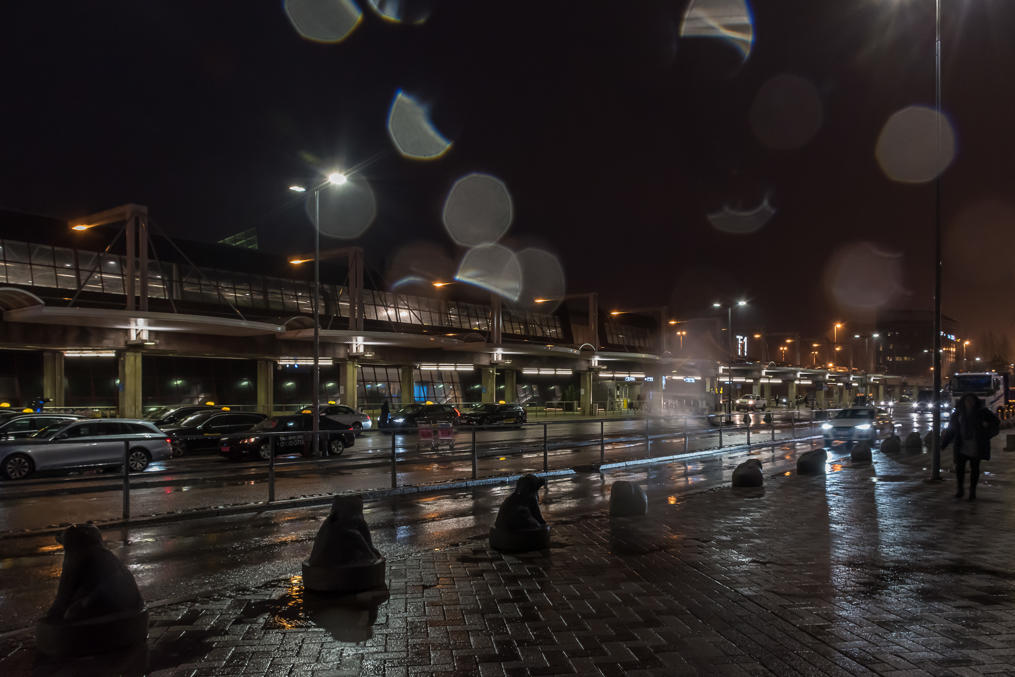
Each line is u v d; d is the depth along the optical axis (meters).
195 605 5.96
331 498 13.59
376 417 50.25
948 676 4.32
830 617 5.50
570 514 11.76
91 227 38.09
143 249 36.75
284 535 10.32
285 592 6.38
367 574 6.38
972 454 12.01
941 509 11.14
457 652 4.82
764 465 20.83
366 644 4.99
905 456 22.83
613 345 83.06
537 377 66.69
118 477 11.20
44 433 19.94
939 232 15.66
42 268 39.06
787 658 4.64
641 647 4.88
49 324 34.62
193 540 9.95
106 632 4.86
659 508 11.39
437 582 6.66
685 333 100.06
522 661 4.64
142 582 7.59
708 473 18.55
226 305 46.97
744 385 107.31
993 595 6.10
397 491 14.58
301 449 22.88
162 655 4.81
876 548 8.10
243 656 4.77
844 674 4.37
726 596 6.12
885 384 150.25
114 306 41.28
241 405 44.50
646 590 6.33
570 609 5.78
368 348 48.97
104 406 39.25
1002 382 45.25
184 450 24.30
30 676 4.47
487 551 8.04
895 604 5.84
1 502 13.45
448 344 49.97
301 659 4.71
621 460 21.16
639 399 78.69
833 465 19.70
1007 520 10.05
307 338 43.28
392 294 59.09
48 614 4.96
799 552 7.90
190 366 42.81
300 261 48.44
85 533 5.07
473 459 16.27
